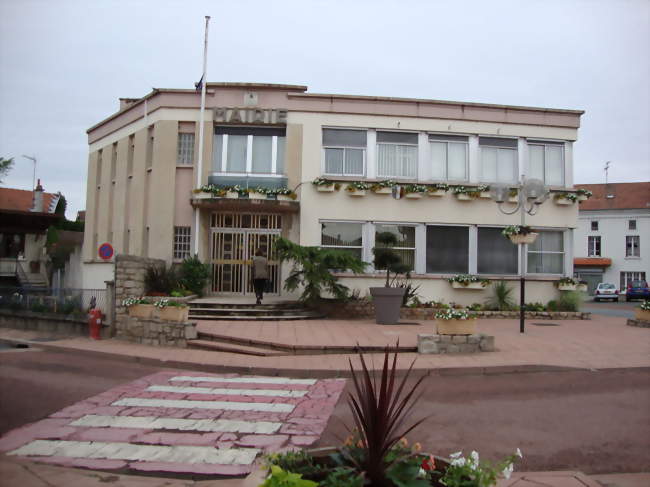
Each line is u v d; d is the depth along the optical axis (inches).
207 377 362.6
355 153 731.4
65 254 1093.1
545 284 748.6
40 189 1337.4
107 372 380.2
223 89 720.3
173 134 717.3
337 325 570.3
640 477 192.7
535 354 422.6
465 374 369.4
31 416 267.3
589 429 245.3
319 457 147.6
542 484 180.4
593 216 1983.3
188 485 185.9
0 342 542.0
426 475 134.3
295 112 721.6
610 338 510.0
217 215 708.0
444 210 733.9
